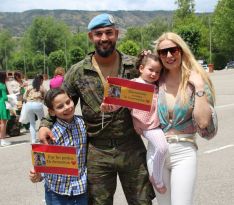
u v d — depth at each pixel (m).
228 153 8.66
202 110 3.73
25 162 9.00
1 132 11.31
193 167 3.86
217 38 83.25
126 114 4.01
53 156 3.82
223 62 82.12
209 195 6.21
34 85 10.86
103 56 3.98
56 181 3.92
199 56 78.31
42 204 6.25
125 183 4.13
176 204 3.82
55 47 126.50
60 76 10.87
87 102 4.04
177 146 3.85
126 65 4.07
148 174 4.09
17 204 6.29
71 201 3.95
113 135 4.02
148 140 3.91
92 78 4.03
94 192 4.07
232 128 11.66
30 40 127.69
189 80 3.83
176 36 3.91
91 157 4.06
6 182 7.48
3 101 11.37
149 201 4.12
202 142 9.85
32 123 10.98
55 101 3.90
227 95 21.09
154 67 3.91
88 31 4.04
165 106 3.88
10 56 130.25
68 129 3.96
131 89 3.85
